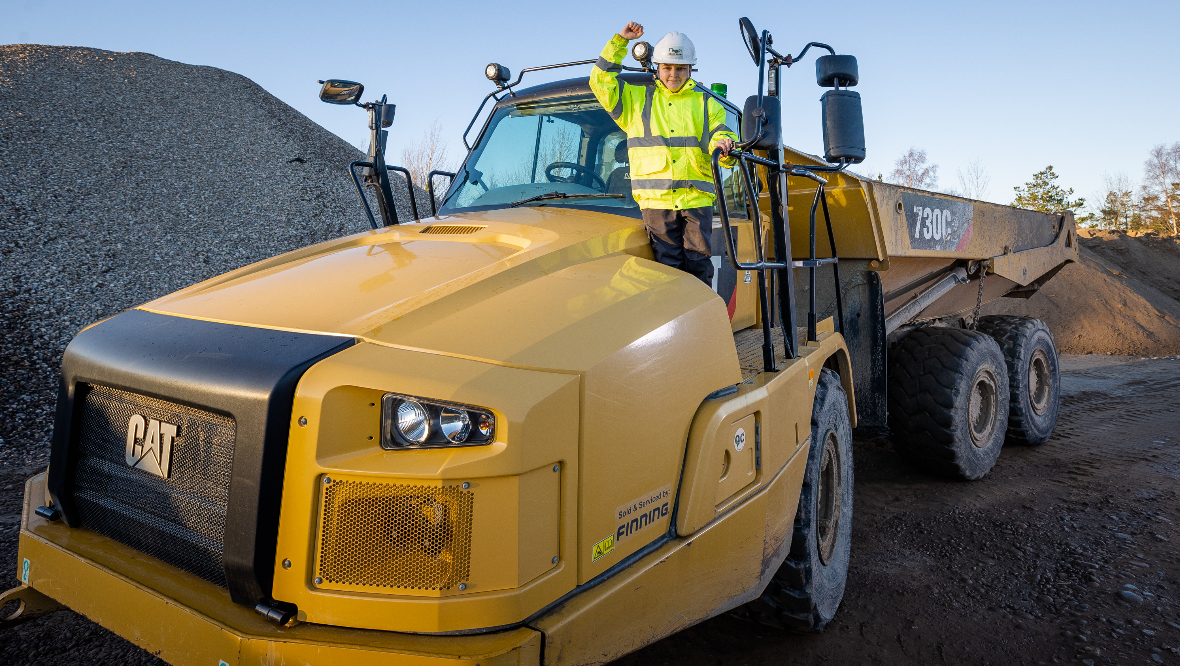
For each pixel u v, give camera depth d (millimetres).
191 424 1998
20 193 13922
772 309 4016
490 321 2025
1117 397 8906
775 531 2754
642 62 3023
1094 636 3209
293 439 1772
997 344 5664
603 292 2289
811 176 3336
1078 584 3723
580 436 1895
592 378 1931
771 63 3178
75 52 25203
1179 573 3824
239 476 1794
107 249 12625
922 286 5953
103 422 2256
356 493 1744
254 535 1758
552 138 3607
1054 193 48906
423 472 1713
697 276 3104
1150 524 4523
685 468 2283
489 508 1733
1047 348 6574
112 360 2170
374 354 1859
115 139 18547
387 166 3963
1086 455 6195
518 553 1746
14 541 3893
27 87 20250
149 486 2107
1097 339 14703
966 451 5219
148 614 1904
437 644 1675
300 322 2059
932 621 3377
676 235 3020
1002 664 3010
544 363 1885
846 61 2943
